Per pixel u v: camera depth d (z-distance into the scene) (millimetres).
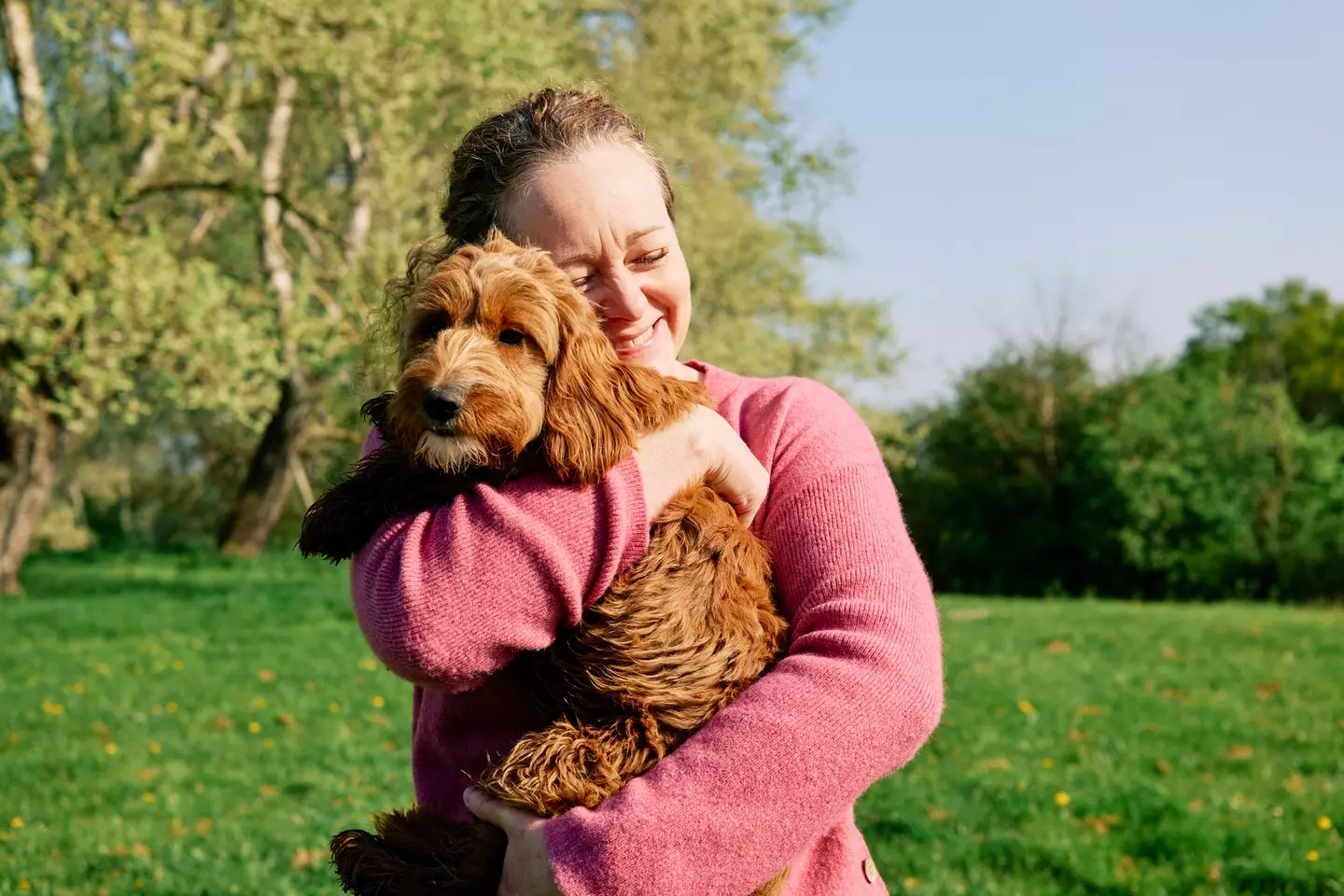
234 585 21812
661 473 1897
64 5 17844
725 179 25750
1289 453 25875
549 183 2119
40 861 6547
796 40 24953
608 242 2102
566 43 21891
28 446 20531
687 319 2262
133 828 7152
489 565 1723
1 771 8383
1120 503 25953
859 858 1977
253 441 36812
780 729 1644
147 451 42625
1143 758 8727
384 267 18344
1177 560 25750
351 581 1900
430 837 1953
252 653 13773
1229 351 30625
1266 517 25562
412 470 1935
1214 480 25672
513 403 1841
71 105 18719
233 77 19391
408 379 1896
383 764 8633
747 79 23969
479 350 1877
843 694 1674
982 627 17031
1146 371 28500
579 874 1600
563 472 1821
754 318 26812
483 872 1793
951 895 5980
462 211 2250
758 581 1923
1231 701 10938
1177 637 15773
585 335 1924
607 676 1818
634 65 22844
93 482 42656
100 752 8961
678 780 1640
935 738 9266
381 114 18109
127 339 17766
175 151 19875
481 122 2299
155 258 17875
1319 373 51469
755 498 1982
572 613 1765
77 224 17922
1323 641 15250
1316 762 8570
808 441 2037
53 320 18250
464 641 1702
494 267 1961
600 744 1780
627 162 2166
